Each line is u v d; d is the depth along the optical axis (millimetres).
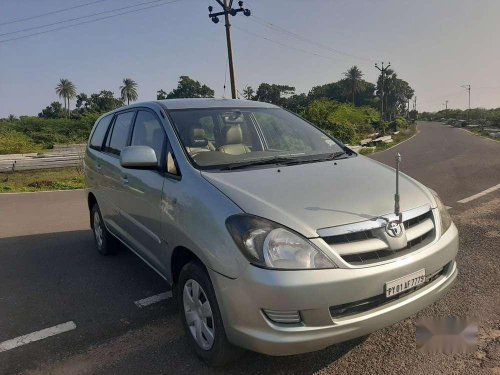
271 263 2416
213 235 2652
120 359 3096
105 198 4820
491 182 9727
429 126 81812
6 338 3459
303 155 3693
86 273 4855
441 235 2938
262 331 2432
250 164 3342
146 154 3359
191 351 3150
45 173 16234
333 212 2633
